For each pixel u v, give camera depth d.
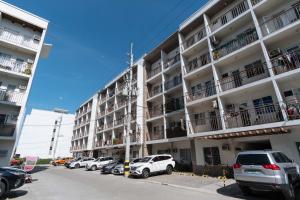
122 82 35.97
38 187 12.20
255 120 14.09
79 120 55.00
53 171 25.41
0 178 8.76
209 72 18.66
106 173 21.86
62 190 11.05
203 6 19.70
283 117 11.46
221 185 11.47
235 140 15.24
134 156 26.89
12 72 19.28
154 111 26.45
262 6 14.52
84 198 8.91
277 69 13.09
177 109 21.77
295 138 11.91
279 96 11.96
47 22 23.20
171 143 22.50
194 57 21.06
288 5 13.86
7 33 20.25
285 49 13.48
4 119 18.56
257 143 15.16
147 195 9.34
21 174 9.55
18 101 18.91
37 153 55.66
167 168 18.03
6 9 20.47
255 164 8.00
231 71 16.80
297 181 8.52
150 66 30.02
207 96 18.09
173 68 23.42
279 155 8.48
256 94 14.62
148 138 25.52
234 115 14.91
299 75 11.91
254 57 15.34
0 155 17.48
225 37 18.02
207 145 17.47
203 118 18.05
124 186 12.20
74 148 51.50
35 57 21.34
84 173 22.30
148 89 28.14
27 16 21.72
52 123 60.06
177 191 10.30
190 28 21.52
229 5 18.19
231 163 15.15
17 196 9.47
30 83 20.02
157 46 26.00
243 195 8.82
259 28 14.09
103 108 42.41
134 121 27.56
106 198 8.82
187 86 20.14
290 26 12.35
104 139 36.78
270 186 7.35
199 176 15.64
